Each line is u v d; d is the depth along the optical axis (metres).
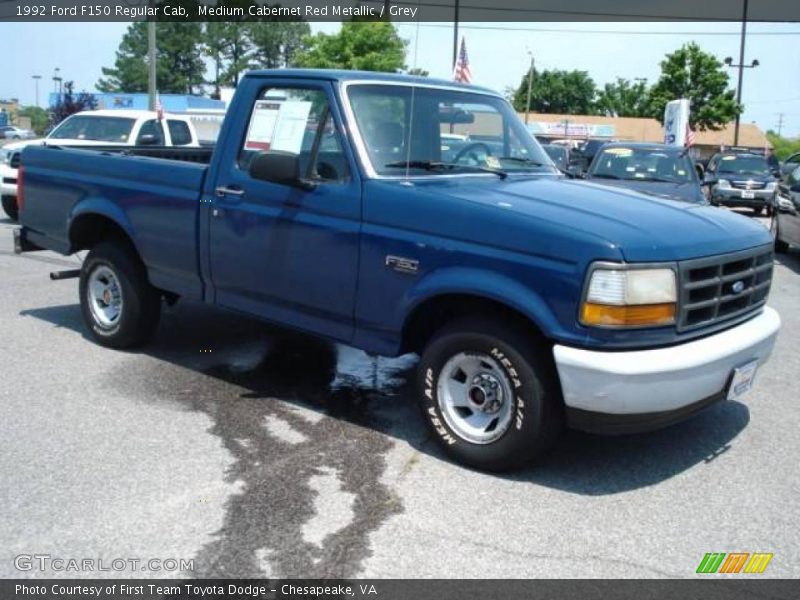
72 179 6.37
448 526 3.82
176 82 74.44
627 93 88.31
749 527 3.91
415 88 5.19
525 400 4.16
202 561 3.46
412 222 4.43
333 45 34.53
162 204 5.69
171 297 6.55
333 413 5.25
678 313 4.03
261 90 5.24
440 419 4.52
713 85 50.84
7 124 90.62
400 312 4.51
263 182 5.08
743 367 4.41
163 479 4.21
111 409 5.18
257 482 4.21
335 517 3.87
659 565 3.55
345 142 4.74
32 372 5.88
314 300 4.92
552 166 5.71
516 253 4.08
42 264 10.26
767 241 4.84
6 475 4.21
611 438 4.96
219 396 5.49
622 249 3.87
